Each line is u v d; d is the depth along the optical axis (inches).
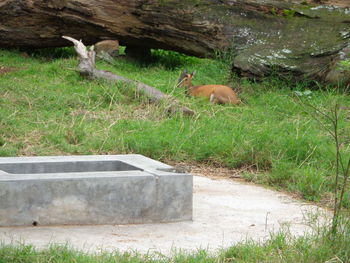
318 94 597.3
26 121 491.2
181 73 622.8
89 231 293.4
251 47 653.9
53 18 705.6
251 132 484.4
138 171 322.3
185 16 682.8
